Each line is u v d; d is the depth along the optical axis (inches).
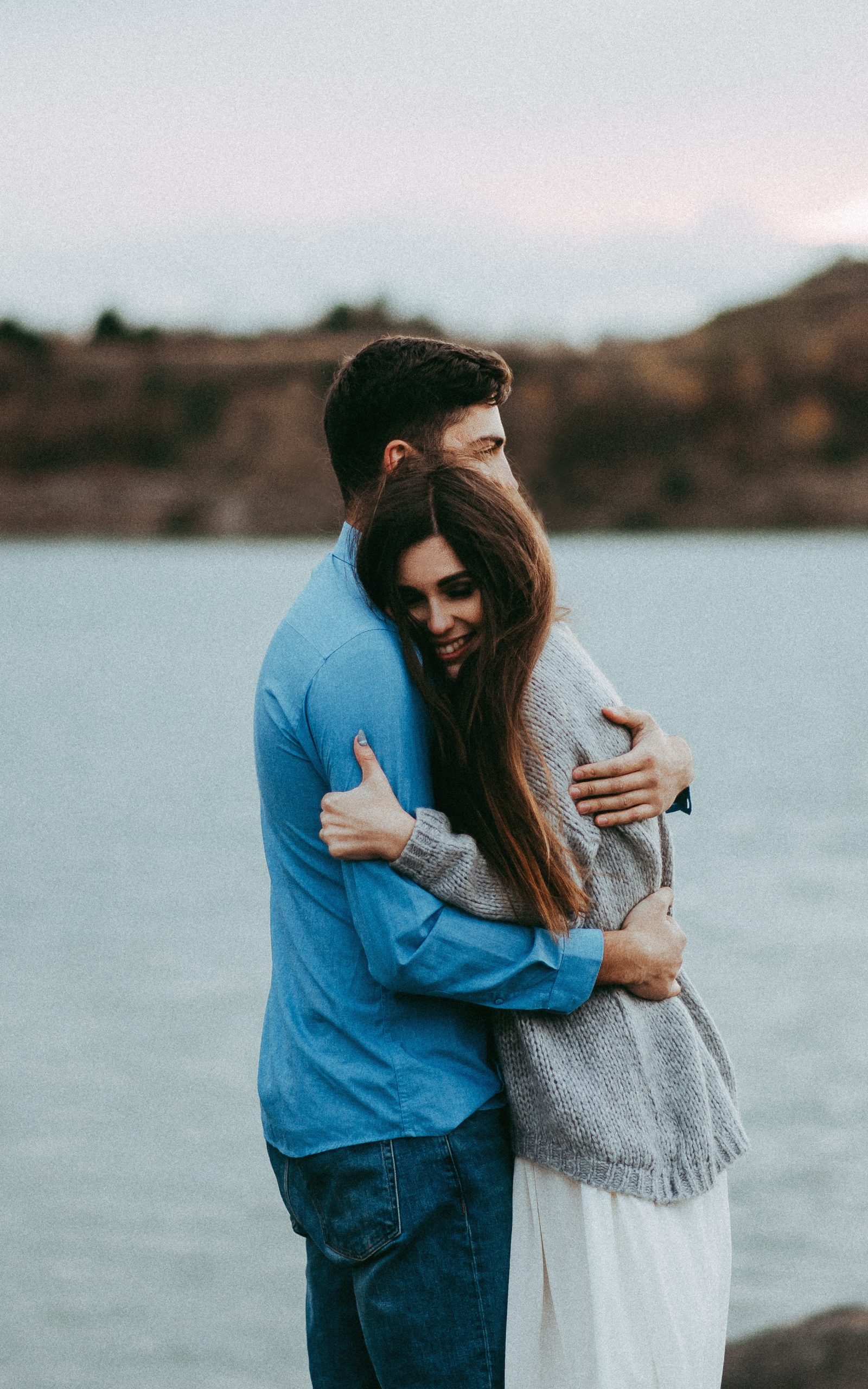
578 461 4480.8
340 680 73.9
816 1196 334.6
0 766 1302.9
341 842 72.5
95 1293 306.7
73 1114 410.6
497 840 72.5
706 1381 74.9
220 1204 348.5
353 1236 75.2
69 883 789.2
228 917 691.4
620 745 78.0
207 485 4945.9
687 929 618.5
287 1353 281.3
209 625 2790.4
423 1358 74.7
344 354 83.1
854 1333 175.2
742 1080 418.3
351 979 76.1
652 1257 73.5
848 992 507.2
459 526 71.5
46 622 2871.6
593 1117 73.7
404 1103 74.5
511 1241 76.2
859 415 4490.7
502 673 72.1
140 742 1459.2
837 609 2748.5
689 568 3700.8
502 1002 73.3
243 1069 451.5
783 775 1078.4
